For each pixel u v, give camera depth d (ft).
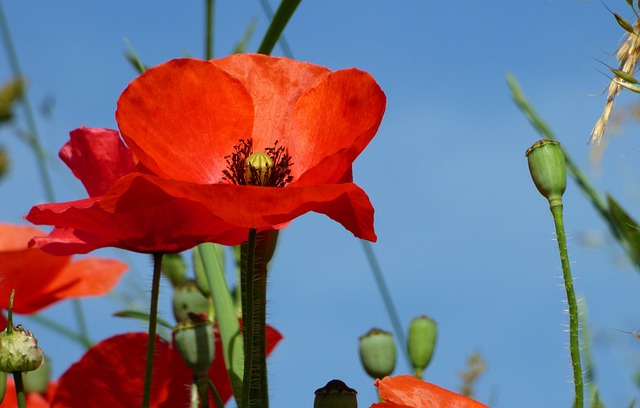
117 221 2.37
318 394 2.38
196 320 2.49
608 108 2.37
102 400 2.61
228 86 2.43
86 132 2.43
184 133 2.43
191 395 2.53
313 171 2.34
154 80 2.41
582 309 2.36
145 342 2.62
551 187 2.35
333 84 2.42
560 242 2.34
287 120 2.46
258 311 2.44
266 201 2.27
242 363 2.54
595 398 2.46
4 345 2.35
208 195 2.27
